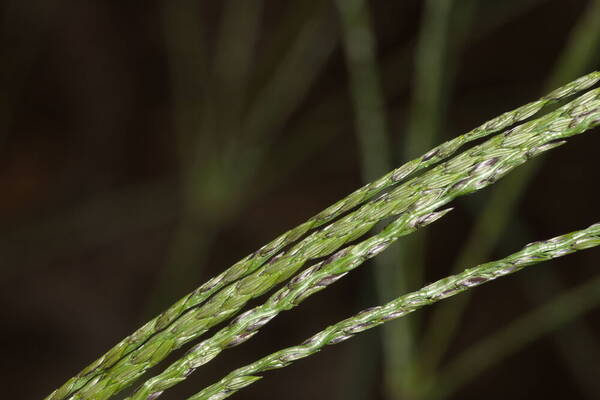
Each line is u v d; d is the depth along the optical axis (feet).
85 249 3.50
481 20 2.37
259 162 2.31
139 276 3.51
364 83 1.60
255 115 2.35
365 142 1.61
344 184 3.81
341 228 0.49
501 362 3.38
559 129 0.48
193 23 2.67
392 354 1.54
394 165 1.67
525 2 2.34
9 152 3.87
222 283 0.50
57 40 3.85
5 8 3.61
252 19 2.84
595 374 2.36
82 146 3.93
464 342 3.35
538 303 2.35
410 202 0.49
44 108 3.97
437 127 1.56
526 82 3.67
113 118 3.97
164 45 3.99
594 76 0.48
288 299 0.49
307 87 2.67
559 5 3.67
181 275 2.34
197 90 2.66
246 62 2.72
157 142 4.00
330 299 3.49
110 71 3.95
